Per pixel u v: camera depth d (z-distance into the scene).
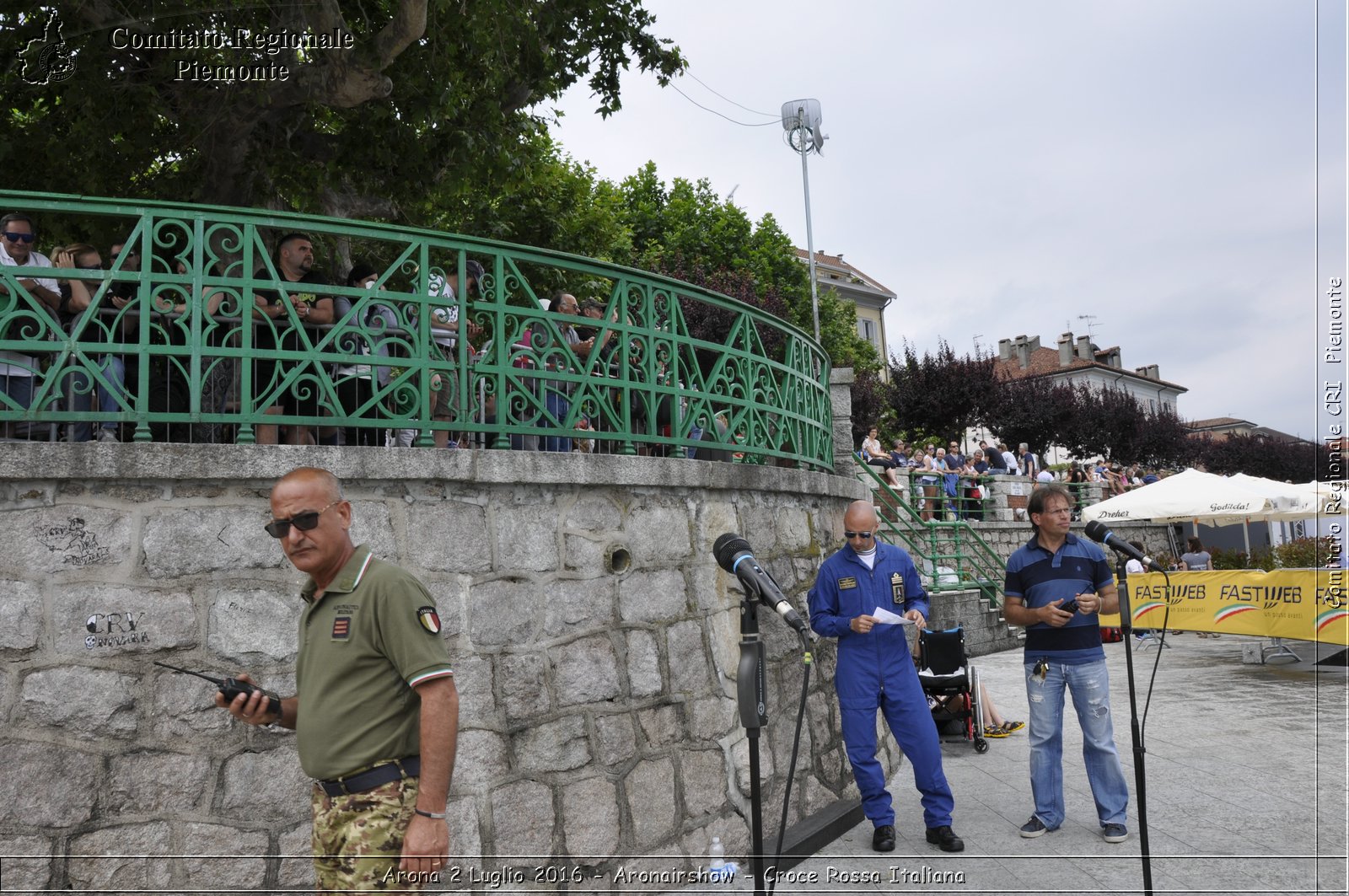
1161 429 40.97
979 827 5.47
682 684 4.73
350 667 2.64
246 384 3.79
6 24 7.30
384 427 4.00
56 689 3.33
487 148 9.67
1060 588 5.26
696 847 4.60
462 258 4.35
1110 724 5.22
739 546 3.69
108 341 3.68
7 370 3.71
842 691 5.32
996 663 13.09
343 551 2.81
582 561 4.41
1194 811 5.58
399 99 9.20
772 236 31.84
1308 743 7.24
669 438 4.98
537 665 4.15
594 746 4.27
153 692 3.46
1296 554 16.81
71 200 3.68
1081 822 5.48
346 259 10.29
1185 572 12.34
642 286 5.03
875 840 5.11
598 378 4.68
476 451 4.06
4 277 3.55
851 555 5.45
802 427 6.45
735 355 5.57
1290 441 48.59
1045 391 35.53
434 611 2.70
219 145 8.55
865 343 34.66
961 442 31.23
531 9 9.41
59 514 3.43
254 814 3.52
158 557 3.53
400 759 2.65
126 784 3.37
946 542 16.25
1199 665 12.43
